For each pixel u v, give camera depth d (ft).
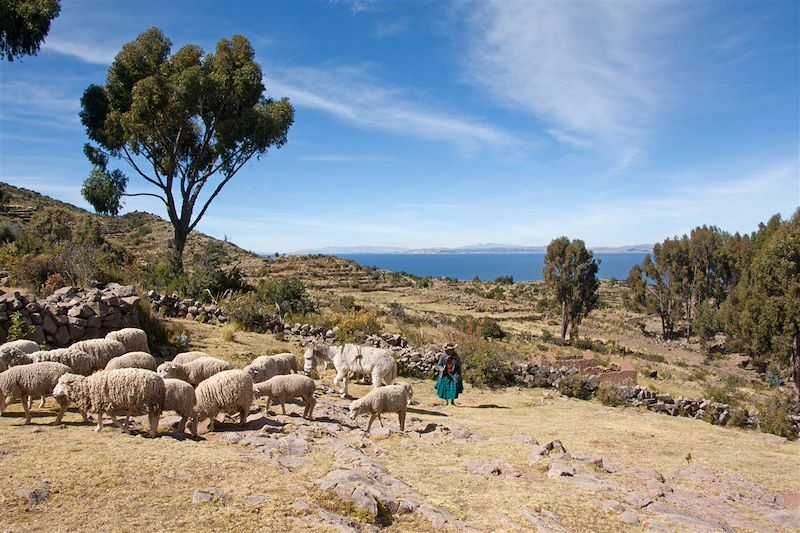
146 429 26.68
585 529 20.25
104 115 105.09
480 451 31.68
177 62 100.83
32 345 33.37
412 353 70.18
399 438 33.12
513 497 23.15
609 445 38.75
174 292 84.89
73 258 67.10
